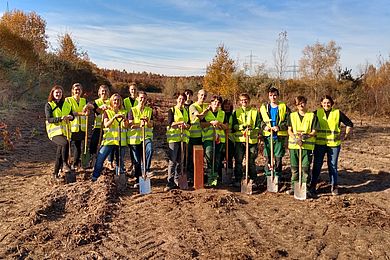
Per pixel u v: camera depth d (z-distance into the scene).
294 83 30.69
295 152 7.73
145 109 8.03
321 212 6.90
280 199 7.61
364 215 6.67
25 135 13.30
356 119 23.50
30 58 26.89
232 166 8.96
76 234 5.65
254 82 30.39
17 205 6.86
